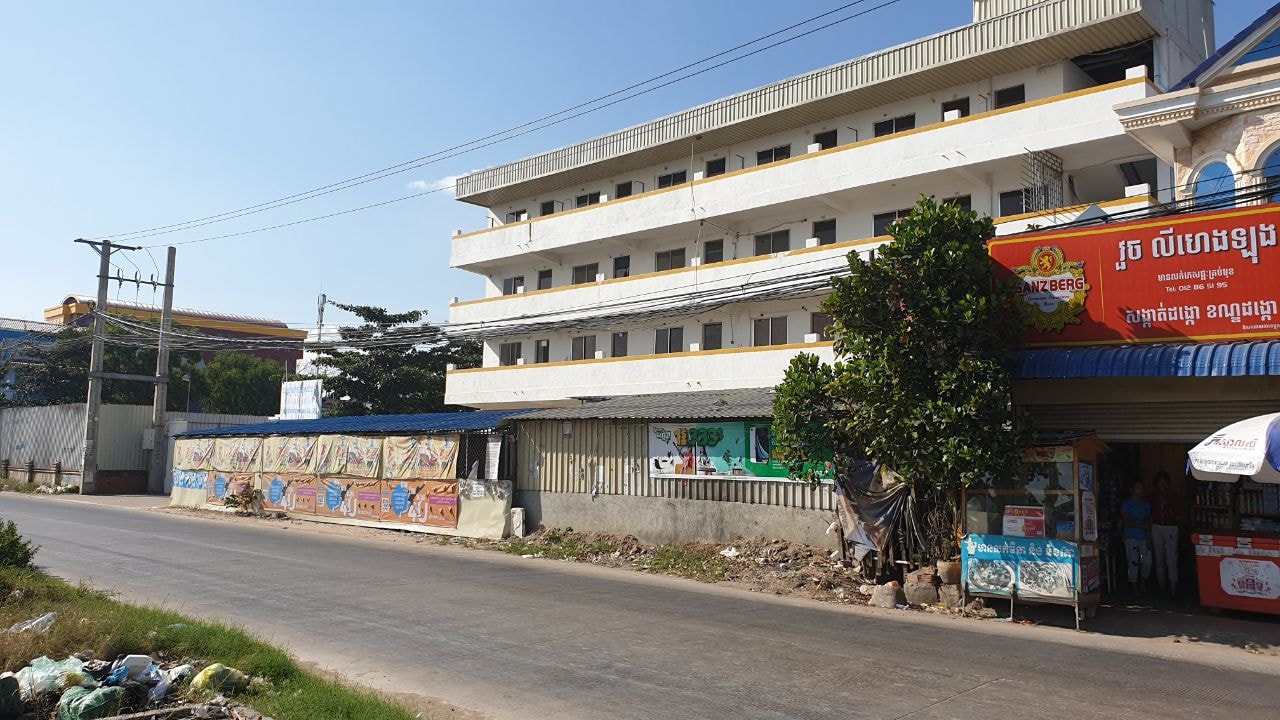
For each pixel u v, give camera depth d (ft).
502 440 69.21
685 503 58.85
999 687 25.43
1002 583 38.01
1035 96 76.02
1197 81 44.55
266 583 43.04
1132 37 71.15
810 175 83.56
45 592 34.60
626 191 106.93
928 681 25.93
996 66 76.43
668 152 99.76
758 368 83.25
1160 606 40.93
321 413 126.52
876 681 25.79
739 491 56.24
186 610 35.40
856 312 41.96
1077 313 42.22
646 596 41.86
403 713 20.89
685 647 30.09
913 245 40.96
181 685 23.07
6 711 20.06
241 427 102.12
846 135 87.81
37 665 23.07
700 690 24.53
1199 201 44.09
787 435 45.44
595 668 26.91
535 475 68.18
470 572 49.29
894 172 77.71
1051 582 36.88
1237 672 28.71
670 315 93.76
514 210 119.75
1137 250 41.27
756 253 92.22
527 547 61.77
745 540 54.85
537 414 68.54
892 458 41.01
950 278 40.37
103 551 54.19
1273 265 38.17
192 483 100.27
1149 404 43.06
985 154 72.33
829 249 80.07
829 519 51.57
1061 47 72.69
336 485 81.46
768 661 28.14
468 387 109.40
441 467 72.43
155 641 27.09
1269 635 34.91
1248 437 31.78
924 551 42.70
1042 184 69.87
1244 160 42.83
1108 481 47.85
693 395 78.69
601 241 102.83
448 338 90.58
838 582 45.27
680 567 51.93
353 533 72.95
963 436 37.93
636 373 92.38
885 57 80.59
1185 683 26.73
